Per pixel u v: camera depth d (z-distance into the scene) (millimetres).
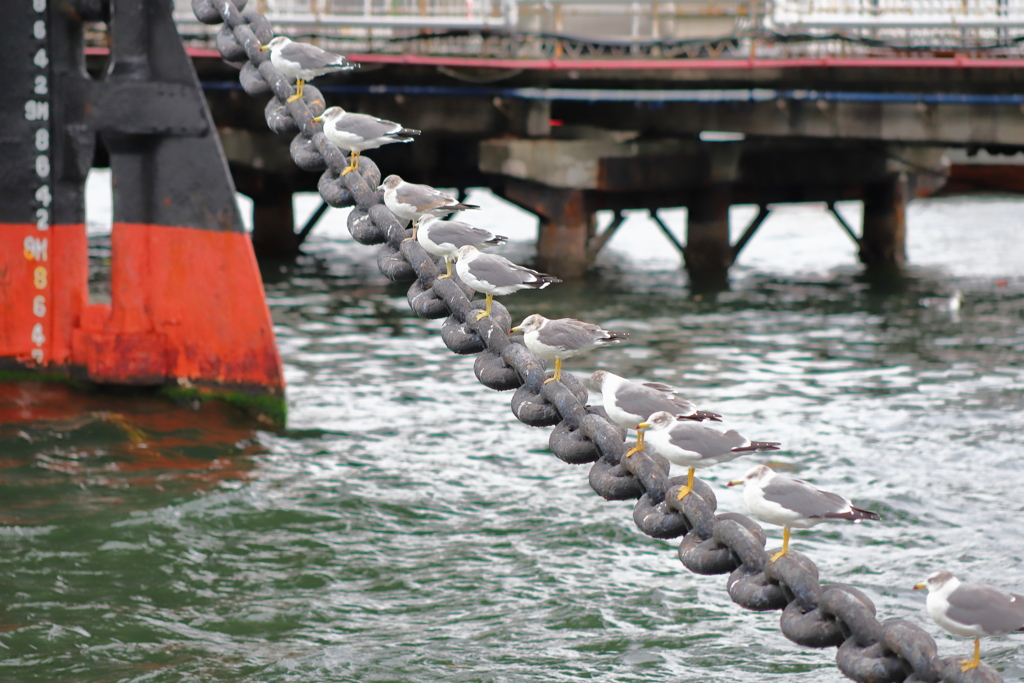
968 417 20000
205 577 13594
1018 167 52656
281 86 12938
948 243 41562
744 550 7020
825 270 36031
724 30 34062
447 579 13602
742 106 32125
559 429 8602
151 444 18250
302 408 20328
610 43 31172
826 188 36750
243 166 33562
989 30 31781
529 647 11992
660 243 42281
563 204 33406
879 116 30469
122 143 19969
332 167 11719
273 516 15359
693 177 34031
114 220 20250
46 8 19766
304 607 12883
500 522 15305
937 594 6730
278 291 30953
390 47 34219
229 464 17406
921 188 38156
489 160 33219
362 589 13352
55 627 12297
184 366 20391
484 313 9492
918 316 28781
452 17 33406
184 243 20047
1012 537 14734
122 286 20375
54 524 14867
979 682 5965
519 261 36219
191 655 11805
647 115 33531
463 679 11352
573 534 14883
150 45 19781
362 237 10828
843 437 18859
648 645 12031
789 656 11797
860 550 14461
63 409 19875
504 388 9234
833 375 22938
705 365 23688
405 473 17109
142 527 14852
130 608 12828
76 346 20625
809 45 33656
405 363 23609
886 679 6270
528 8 33688
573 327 8484
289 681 11305
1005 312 29172
